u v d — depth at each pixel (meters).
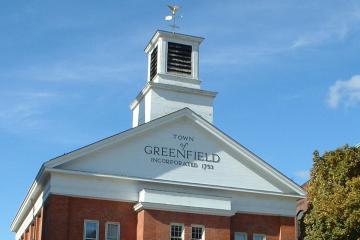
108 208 37.38
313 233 36.88
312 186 38.09
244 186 40.28
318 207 36.62
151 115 42.78
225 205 38.66
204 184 39.31
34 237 41.91
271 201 40.97
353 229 35.19
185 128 40.03
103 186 37.47
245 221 40.16
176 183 38.62
